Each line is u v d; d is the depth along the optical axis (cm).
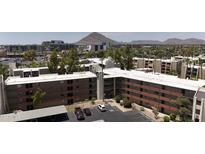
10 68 8881
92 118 4666
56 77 5697
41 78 5525
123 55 10400
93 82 6038
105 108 5325
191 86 4509
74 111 5097
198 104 4016
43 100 5284
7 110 4900
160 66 10612
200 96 4016
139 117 4716
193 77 8675
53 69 8319
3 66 9100
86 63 9631
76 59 9069
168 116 4644
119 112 5056
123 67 9956
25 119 4031
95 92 6125
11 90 4931
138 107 5359
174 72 9481
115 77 6122
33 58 12681
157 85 5059
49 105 5384
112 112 5066
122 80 6116
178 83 4806
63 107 4716
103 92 6050
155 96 5150
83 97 5931
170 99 4794
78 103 5728
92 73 6456
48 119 4425
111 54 11444
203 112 3841
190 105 4369
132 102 5819
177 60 10556
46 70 8294
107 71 6812
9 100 4944
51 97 5394
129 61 10050
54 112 4403
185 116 4300
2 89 4559
